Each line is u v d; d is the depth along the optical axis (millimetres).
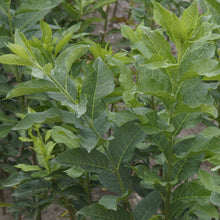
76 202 1229
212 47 978
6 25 1283
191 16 917
